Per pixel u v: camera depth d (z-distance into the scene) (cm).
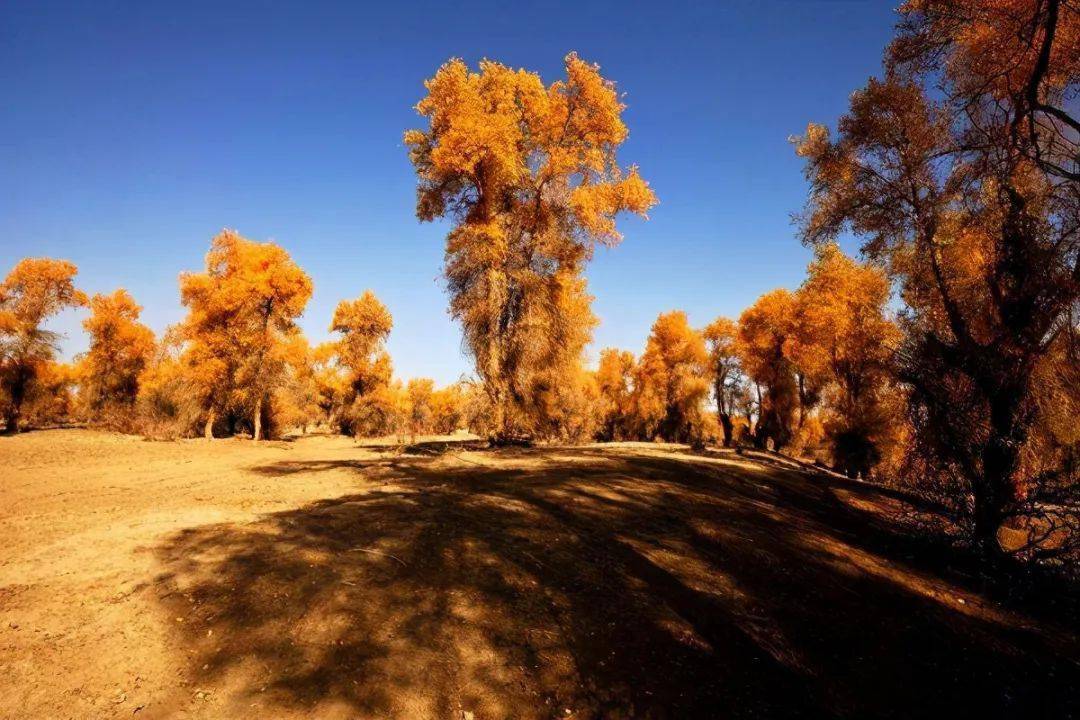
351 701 362
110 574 534
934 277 1064
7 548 611
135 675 379
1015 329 900
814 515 1030
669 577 608
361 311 4072
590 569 607
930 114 1079
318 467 1388
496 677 403
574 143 1956
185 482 1127
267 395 3105
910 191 1095
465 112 1669
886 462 2033
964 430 872
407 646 427
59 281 3209
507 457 1578
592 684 407
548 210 2009
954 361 936
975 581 748
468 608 494
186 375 2934
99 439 2638
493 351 1870
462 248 1838
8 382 3081
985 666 514
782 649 487
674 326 4462
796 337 2995
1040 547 783
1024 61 966
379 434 3978
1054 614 660
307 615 462
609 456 1614
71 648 405
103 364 3734
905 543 894
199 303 2877
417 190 2128
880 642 528
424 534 676
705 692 411
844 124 1147
